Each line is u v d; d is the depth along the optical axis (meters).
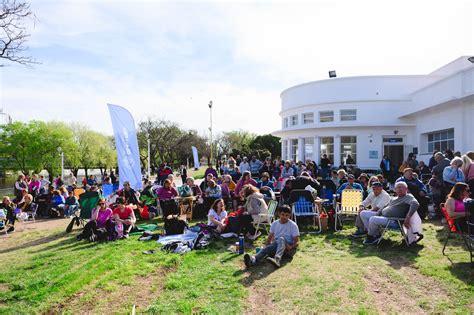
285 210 6.02
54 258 6.48
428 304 3.96
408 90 21.31
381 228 6.74
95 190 10.12
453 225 5.61
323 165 15.13
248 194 7.80
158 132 49.72
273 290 4.49
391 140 21.00
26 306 4.31
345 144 22.39
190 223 9.47
